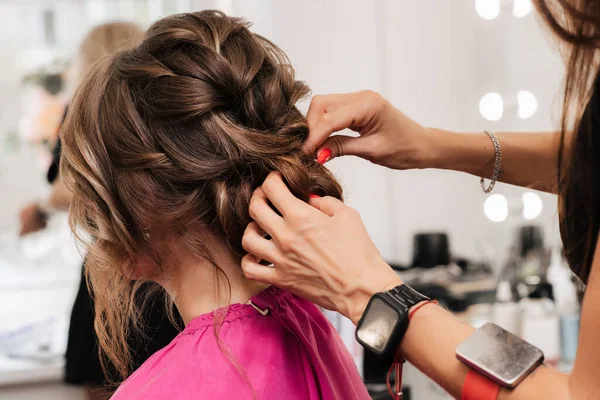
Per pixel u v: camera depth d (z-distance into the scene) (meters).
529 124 1.58
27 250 2.06
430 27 1.72
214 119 0.62
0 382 1.63
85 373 1.32
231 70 0.63
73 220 0.71
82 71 1.57
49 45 2.00
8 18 1.97
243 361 0.62
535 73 1.55
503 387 0.52
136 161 0.62
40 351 1.76
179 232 0.67
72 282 2.10
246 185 0.64
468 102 1.72
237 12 1.61
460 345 0.53
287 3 1.62
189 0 1.81
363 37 1.69
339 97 0.78
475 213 1.69
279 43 1.62
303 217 0.58
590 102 0.64
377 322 0.56
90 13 2.03
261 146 0.63
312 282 0.60
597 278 0.48
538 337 1.43
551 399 0.49
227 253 0.68
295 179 0.62
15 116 2.00
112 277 0.79
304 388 0.64
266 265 0.67
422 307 0.57
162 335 1.04
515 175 0.91
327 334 0.74
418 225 1.75
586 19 0.57
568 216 0.69
